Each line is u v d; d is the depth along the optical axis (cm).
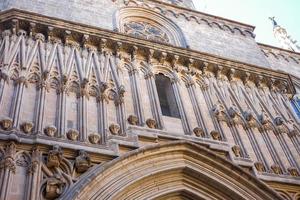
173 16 2294
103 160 1284
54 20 1708
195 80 1838
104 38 1756
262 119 1761
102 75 1622
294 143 1739
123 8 2170
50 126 1309
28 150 1211
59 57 1611
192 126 1602
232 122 1697
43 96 1423
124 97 1577
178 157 1407
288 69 2592
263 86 1994
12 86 1423
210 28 2328
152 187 1313
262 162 1573
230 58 2114
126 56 1773
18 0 1852
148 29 2177
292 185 1502
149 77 1725
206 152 1434
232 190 1384
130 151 1323
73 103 1468
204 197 1379
